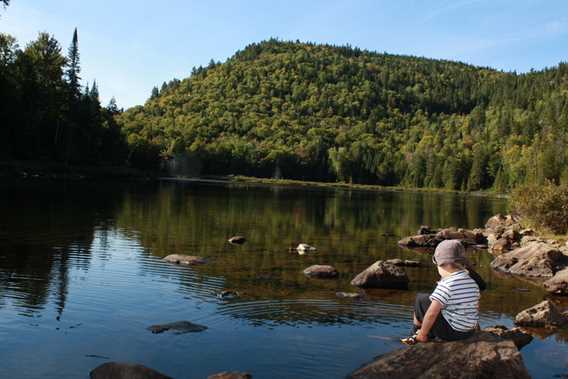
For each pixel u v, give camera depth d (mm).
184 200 45812
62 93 80438
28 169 65125
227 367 8094
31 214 26844
